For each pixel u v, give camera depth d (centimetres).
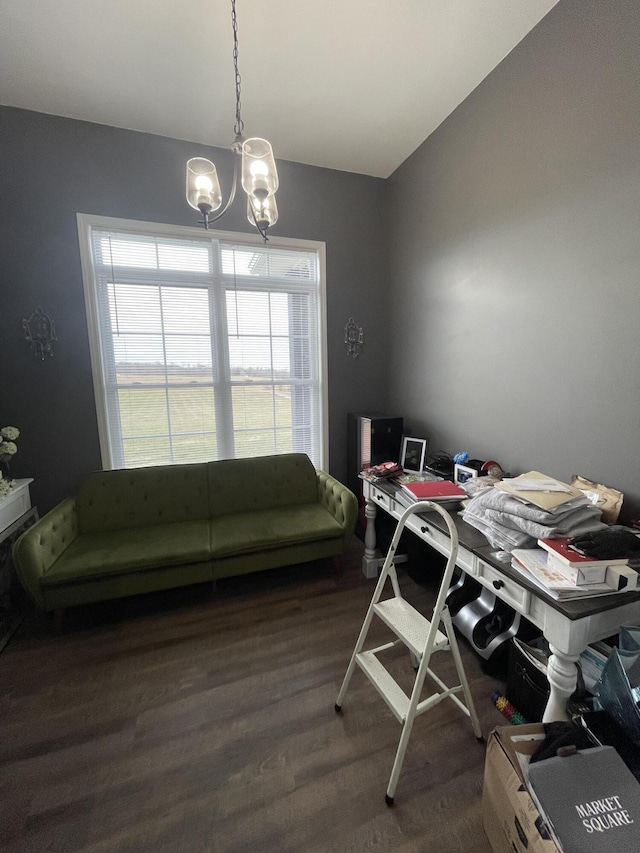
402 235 290
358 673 170
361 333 317
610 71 142
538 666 137
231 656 181
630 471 147
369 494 236
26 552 184
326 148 263
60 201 230
